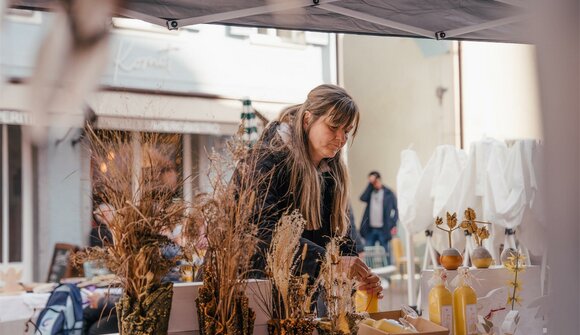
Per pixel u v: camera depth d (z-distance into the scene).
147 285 1.80
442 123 9.18
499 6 3.20
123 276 1.82
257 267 2.10
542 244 3.66
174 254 1.86
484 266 2.54
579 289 1.28
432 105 9.27
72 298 3.86
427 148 9.42
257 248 2.02
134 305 1.80
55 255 5.22
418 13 3.18
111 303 3.88
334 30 3.21
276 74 7.85
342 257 2.18
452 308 2.29
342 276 1.95
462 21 3.28
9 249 6.00
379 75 9.66
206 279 1.90
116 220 1.81
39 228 5.78
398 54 9.65
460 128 8.55
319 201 2.40
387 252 8.12
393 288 7.70
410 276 4.64
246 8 2.94
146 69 6.67
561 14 1.31
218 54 7.34
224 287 1.88
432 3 3.15
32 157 5.53
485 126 7.66
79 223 5.44
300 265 2.12
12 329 3.86
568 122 1.30
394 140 9.69
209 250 1.91
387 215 8.13
